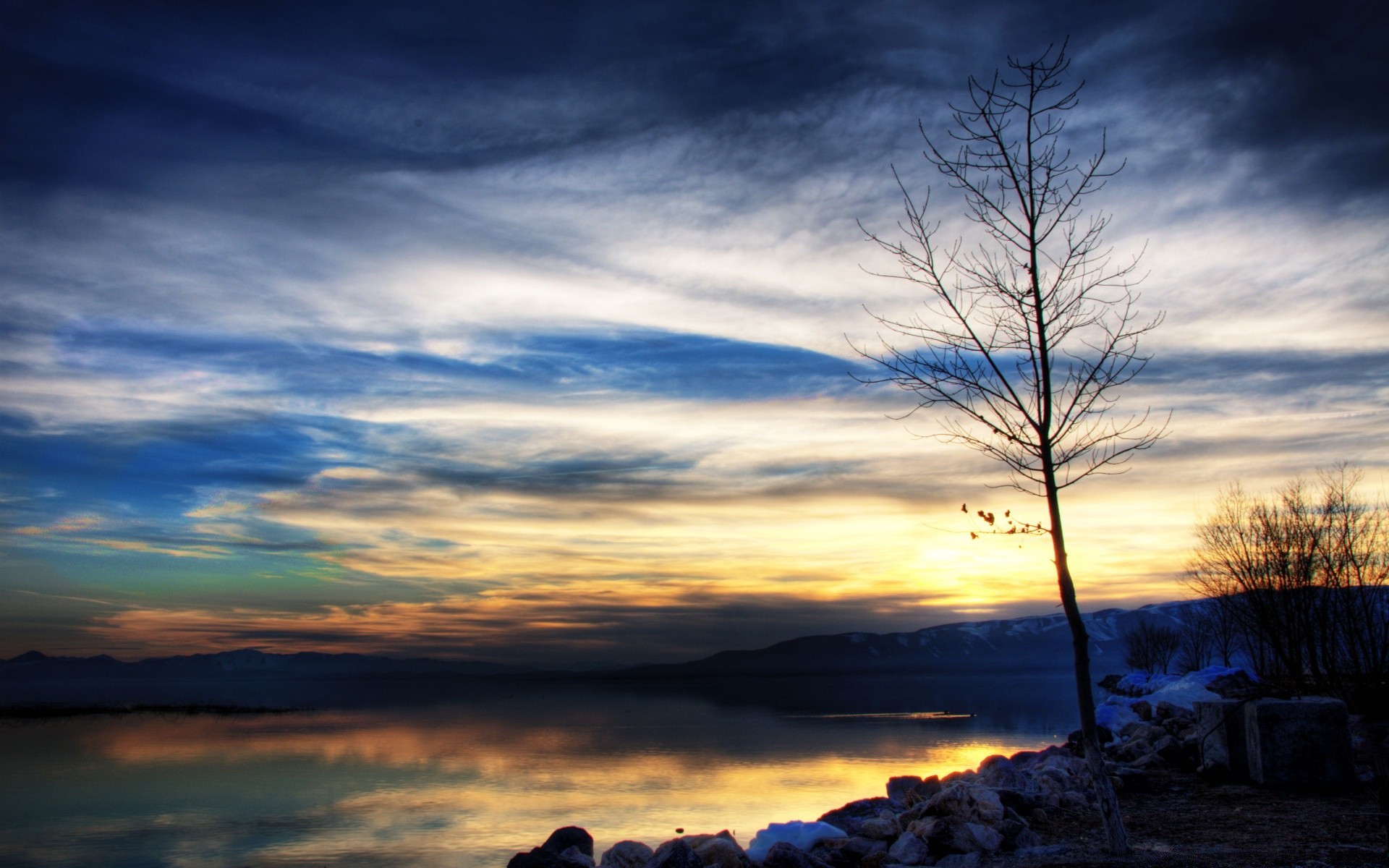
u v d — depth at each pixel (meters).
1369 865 9.88
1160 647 60.41
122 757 65.25
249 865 29.06
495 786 46.09
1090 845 12.11
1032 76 13.01
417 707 168.00
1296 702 15.05
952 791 14.56
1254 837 11.65
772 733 75.62
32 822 37.94
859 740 62.50
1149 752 18.31
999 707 100.56
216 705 161.62
